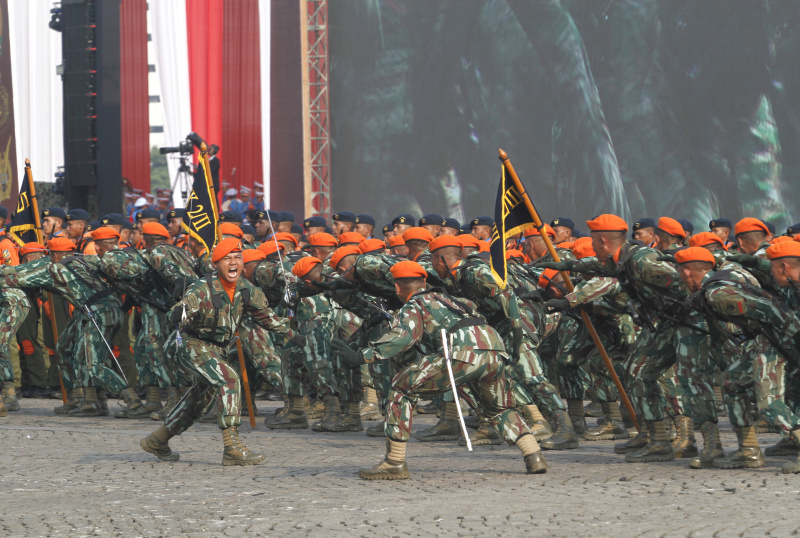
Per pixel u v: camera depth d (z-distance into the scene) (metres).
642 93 70.50
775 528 13.66
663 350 20.77
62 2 74.56
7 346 33.06
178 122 74.94
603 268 21.09
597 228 20.97
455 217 74.62
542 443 23.59
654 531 13.68
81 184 75.19
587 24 71.62
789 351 18.72
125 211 74.75
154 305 30.52
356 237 28.83
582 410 26.70
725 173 68.75
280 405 36.25
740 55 68.19
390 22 75.44
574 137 71.94
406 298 19.14
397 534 14.06
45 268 31.88
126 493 18.11
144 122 75.50
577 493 17.03
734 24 68.31
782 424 18.53
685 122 69.62
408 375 18.86
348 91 76.31
